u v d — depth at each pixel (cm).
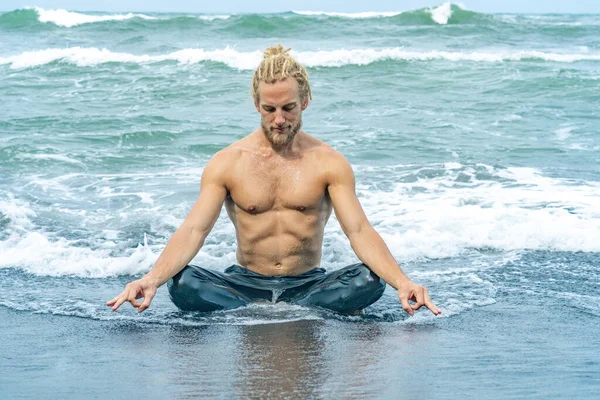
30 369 398
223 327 470
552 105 1535
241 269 519
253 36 2812
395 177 933
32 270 614
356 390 360
